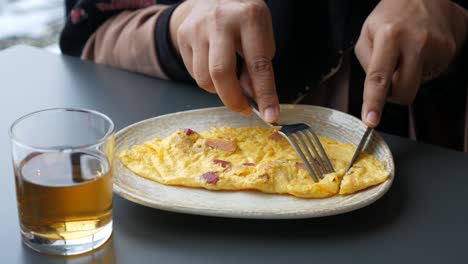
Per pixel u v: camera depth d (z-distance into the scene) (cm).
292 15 122
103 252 73
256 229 77
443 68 107
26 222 73
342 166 85
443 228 78
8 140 94
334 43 122
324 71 123
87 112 77
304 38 123
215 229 76
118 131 92
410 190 84
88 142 77
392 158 86
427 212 80
